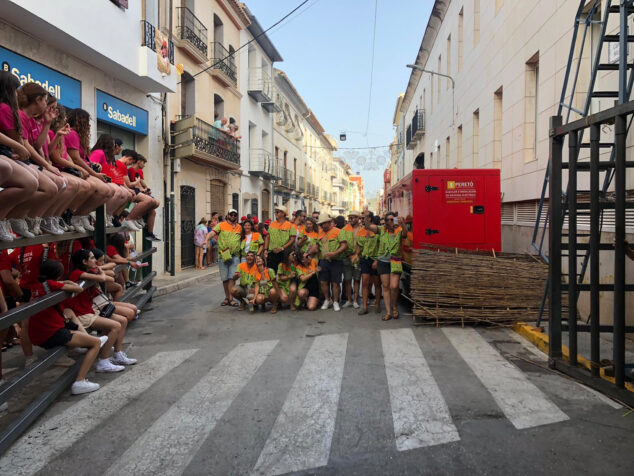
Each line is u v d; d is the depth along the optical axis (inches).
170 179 602.9
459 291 290.4
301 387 181.6
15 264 216.1
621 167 159.3
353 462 124.6
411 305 362.6
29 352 192.7
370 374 196.9
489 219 335.0
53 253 215.9
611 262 257.9
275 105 1083.9
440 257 296.2
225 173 825.5
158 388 183.5
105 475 120.1
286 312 342.6
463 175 336.2
